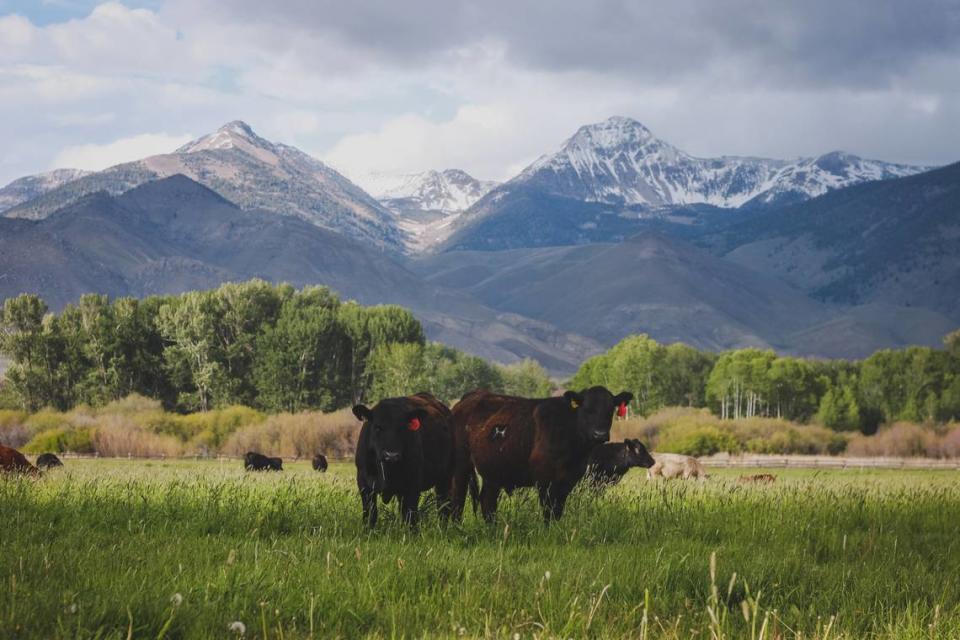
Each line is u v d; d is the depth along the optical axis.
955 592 8.23
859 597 7.78
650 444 90.12
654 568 8.50
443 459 13.99
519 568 8.56
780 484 19.73
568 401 14.04
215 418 80.25
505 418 14.63
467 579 7.46
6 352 117.25
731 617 7.06
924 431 95.56
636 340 172.88
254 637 6.27
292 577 7.49
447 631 6.45
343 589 7.20
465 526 11.94
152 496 13.06
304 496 13.44
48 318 118.38
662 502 14.18
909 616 6.90
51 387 118.06
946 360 160.50
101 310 120.94
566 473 14.03
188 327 116.69
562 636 6.28
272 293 122.50
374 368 113.00
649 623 6.81
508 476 14.71
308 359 111.56
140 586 6.91
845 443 94.69
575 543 10.57
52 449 75.81
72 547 8.69
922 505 15.15
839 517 13.13
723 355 162.75
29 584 6.81
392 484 12.36
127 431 76.81
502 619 6.79
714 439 88.50
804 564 9.27
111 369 116.56
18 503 11.53
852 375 164.75
